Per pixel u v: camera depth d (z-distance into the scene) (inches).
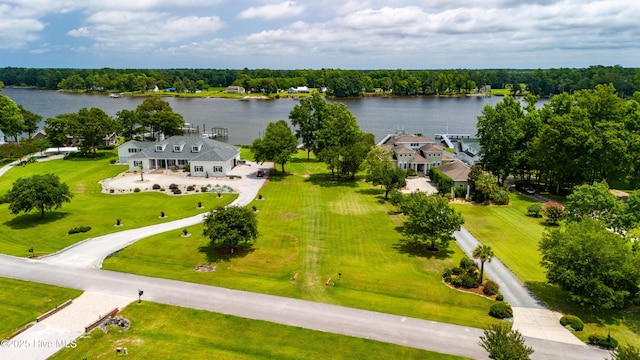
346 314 1673.2
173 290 1841.8
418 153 4215.1
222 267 2079.2
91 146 4837.6
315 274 2018.9
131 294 1801.2
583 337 1536.7
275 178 3914.9
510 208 3097.9
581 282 1627.7
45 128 4771.2
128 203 3088.1
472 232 2605.8
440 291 1873.8
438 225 2213.3
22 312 1657.2
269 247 2326.5
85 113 4810.5
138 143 4409.5
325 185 3713.1
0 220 2657.5
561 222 2760.8
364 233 2566.4
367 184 3764.8
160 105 5772.6
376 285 1920.5
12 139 6136.8
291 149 4033.0
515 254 2288.4
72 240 2372.0
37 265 2054.6
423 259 2207.2
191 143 4190.5
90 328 1550.2
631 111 3503.9
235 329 1560.0
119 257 2171.5
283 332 1546.5
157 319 1619.1
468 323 1624.0
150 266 2080.5
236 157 4387.3
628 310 1732.3
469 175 3312.0
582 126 3198.8
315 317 1648.6
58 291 1811.0
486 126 3651.6
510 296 1841.8
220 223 2180.1
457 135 6594.5
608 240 1688.0
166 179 3769.7
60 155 4835.1
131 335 1520.7
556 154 3309.5
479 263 2169.0
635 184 3435.0
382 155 3821.4
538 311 1721.2
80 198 3186.5
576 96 3673.7
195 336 1519.4
